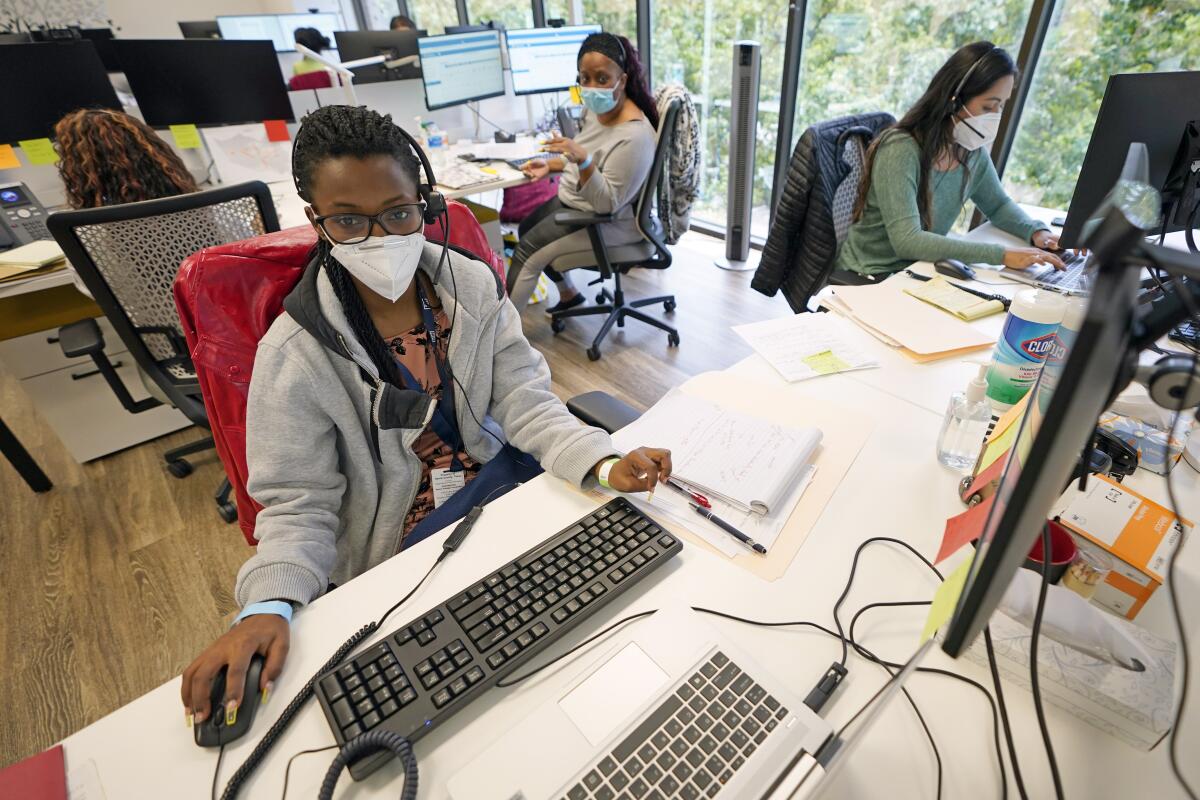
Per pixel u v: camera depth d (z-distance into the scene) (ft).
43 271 5.38
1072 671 1.71
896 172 5.35
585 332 9.23
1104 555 1.98
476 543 2.46
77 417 6.51
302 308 2.72
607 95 7.15
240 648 1.95
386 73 9.29
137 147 4.98
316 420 2.83
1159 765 1.62
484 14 14.84
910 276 4.78
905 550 2.31
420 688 1.83
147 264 4.50
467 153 9.07
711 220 12.49
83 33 9.38
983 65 4.83
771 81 9.93
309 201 2.67
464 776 1.58
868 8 8.21
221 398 3.02
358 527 3.22
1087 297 0.97
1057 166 7.32
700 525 2.48
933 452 2.86
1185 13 5.86
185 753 1.74
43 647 4.74
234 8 16.17
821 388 3.40
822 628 2.03
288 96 7.79
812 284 6.30
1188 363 1.12
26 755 4.04
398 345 3.22
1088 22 6.50
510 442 3.36
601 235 7.47
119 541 5.76
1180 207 3.93
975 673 1.86
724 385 3.47
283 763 1.71
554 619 2.03
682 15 10.74
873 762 1.65
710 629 1.96
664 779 1.55
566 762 1.60
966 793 1.58
